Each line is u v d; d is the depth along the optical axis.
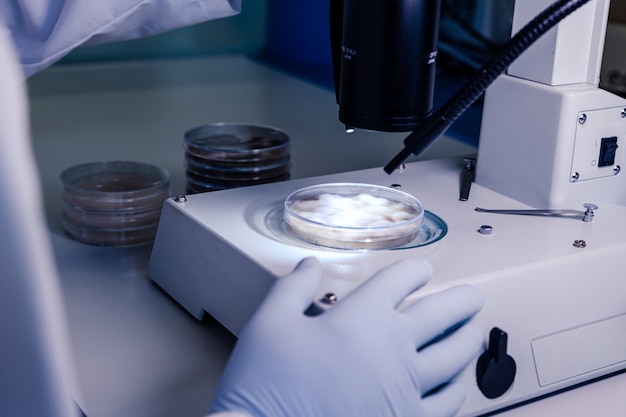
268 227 0.89
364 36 0.79
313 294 0.71
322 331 0.65
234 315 0.84
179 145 1.62
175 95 2.05
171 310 0.97
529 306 0.79
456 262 0.80
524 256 0.81
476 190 1.03
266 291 0.78
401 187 1.03
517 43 0.68
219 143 1.28
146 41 2.46
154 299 0.99
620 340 0.86
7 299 0.36
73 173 1.22
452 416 0.71
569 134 0.92
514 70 0.99
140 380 0.81
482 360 0.76
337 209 0.90
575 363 0.82
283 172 1.22
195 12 1.00
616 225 0.92
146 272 1.07
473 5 1.75
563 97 0.91
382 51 0.79
